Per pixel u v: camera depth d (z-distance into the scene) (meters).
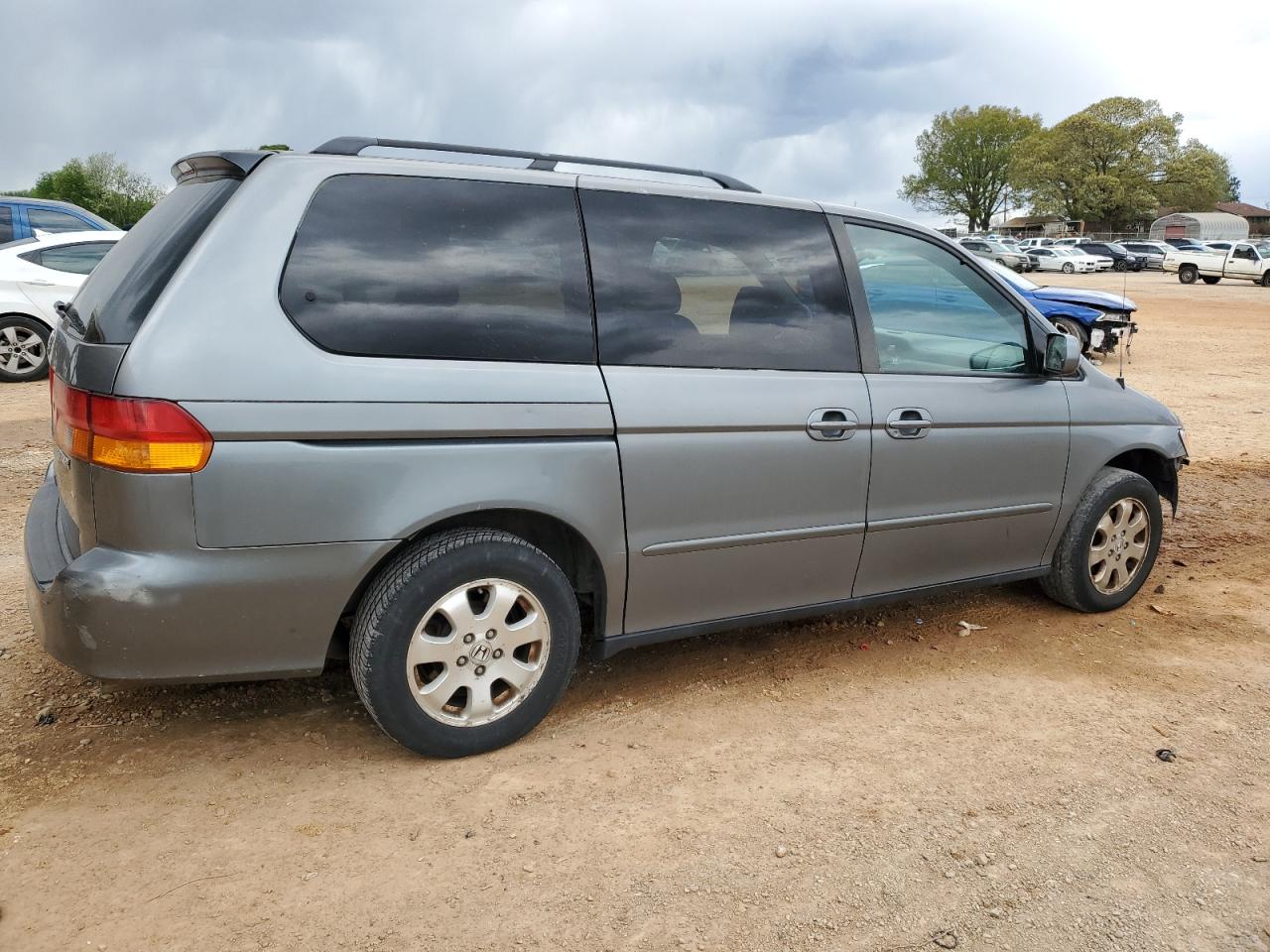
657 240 3.34
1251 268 36.09
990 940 2.38
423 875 2.53
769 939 2.35
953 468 3.93
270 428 2.65
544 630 3.13
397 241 2.91
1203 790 3.08
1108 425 4.46
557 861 2.61
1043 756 3.27
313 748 3.15
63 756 3.05
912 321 3.91
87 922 2.31
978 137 94.88
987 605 4.74
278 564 2.71
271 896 2.43
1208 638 4.39
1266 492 7.21
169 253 2.77
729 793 2.97
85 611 2.60
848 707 3.59
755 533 3.47
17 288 10.89
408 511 2.83
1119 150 79.00
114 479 2.59
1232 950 2.38
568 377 3.07
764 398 3.42
